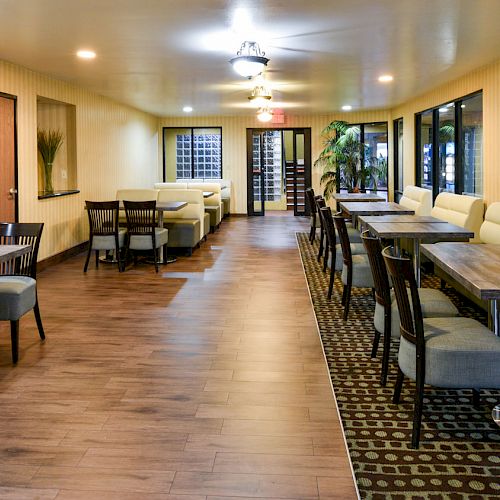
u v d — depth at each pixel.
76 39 5.55
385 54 6.48
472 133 8.26
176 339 4.49
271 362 3.96
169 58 6.54
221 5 4.41
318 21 4.95
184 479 2.46
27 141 7.19
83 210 9.20
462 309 5.29
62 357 4.07
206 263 8.05
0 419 3.06
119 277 7.08
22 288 4.00
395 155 13.12
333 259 5.62
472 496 2.34
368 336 4.54
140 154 12.97
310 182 14.82
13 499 2.31
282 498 2.32
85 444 2.78
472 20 5.00
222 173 15.00
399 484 2.42
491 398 3.34
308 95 10.30
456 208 7.57
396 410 3.18
